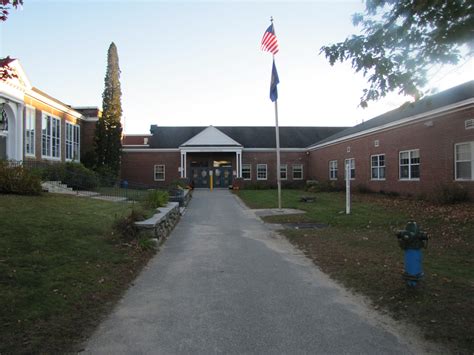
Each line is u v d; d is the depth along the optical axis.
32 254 6.19
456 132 16.72
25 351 3.53
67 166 21.14
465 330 4.09
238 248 8.88
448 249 8.12
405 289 5.36
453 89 19.97
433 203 16.08
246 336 4.09
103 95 29.72
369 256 7.62
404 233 5.31
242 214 15.70
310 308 4.94
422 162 19.31
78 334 4.04
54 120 24.27
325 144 33.06
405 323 4.39
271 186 35.97
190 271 6.82
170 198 17.50
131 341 3.95
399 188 21.55
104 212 11.03
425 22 4.81
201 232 11.19
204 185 38.50
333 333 4.16
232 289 5.77
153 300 5.25
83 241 7.50
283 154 39.19
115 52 30.00
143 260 7.41
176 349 3.78
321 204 18.16
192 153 38.44
